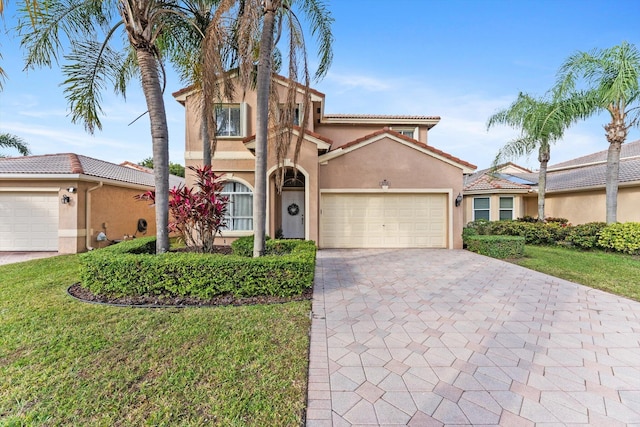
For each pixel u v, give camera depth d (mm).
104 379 3068
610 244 11352
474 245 11531
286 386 3014
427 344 3973
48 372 3172
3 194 11789
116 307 5148
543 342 4047
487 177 18312
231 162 12359
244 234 12398
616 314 5086
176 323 4473
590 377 3229
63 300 5492
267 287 5762
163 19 8344
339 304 5523
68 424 2467
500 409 2717
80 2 7379
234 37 7824
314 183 11516
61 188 11789
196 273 5594
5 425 2443
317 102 13898
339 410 2689
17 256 10953
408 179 12484
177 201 7164
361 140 12383
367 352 3744
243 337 4043
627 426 2525
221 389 2939
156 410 2635
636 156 18203
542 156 14109
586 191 16062
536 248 12766
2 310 4973
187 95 12344
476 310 5262
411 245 12711
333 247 12602
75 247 11750
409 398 2863
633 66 10461
